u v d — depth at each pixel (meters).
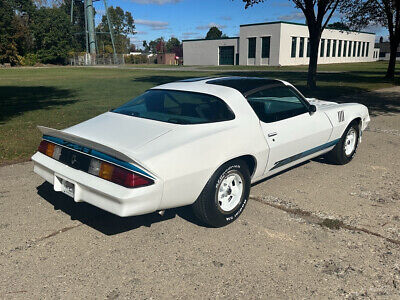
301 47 54.78
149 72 36.94
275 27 50.28
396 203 4.30
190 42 63.84
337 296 2.68
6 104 12.99
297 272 2.97
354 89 17.19
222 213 3.62
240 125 3.75
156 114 3.83
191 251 3.28
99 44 106.88
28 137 7.60
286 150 4.36
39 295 2.69
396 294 2.70
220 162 3.45
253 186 4.85
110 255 3.22
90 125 3.88
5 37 61.78
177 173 3.15
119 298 2.66
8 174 5.34
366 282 2.84
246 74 30.83
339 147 5.52
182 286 2.80
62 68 53.16
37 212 4.07
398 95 14.98
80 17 93.31
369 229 3.67
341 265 3.06
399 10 23.14
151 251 3.29
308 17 16.84
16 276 2.92
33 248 3.33
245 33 54.50
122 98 14.52
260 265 3.07
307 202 4.33
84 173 3.26
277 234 3.58
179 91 4.09
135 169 2.95
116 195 2.94
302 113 4.70
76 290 2.75
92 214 4.03
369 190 4.71
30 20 70.44
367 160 6.05
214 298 2.66
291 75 29.02
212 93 3.88
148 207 3.05
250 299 2.65
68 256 3.21
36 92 17.34
